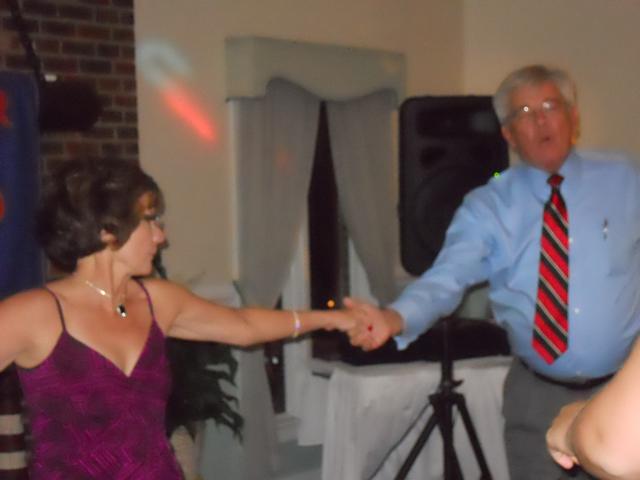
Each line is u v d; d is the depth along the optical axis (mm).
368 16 4930
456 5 5367
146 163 4109
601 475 950
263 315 2312
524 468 2787
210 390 3760
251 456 4352
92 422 1845
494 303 2863
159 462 1909
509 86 2783
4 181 3551
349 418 3885
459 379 3955
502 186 2836
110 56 3912
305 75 4500
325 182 4930
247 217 4398
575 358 2662
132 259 1932
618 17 5027
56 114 3617
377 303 5035
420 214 4102
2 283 3555
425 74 5207
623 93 5039
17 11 3553
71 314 1879
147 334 1976
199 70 4277
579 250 2695
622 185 2750
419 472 4090
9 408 3117
